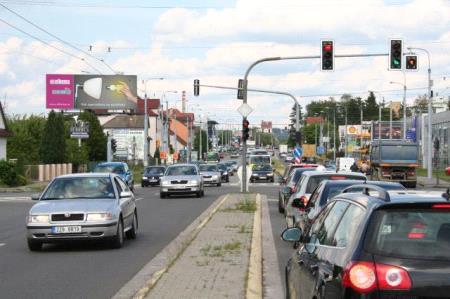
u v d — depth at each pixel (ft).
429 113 210.79
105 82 297.94
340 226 20.11
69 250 51.75
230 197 111.14
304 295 21.36
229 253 46.55
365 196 19.57
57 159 223.71
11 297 33.35
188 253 46.75
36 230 50.26
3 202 117.39
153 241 57.11
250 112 121.49
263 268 42.88
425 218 17.54
